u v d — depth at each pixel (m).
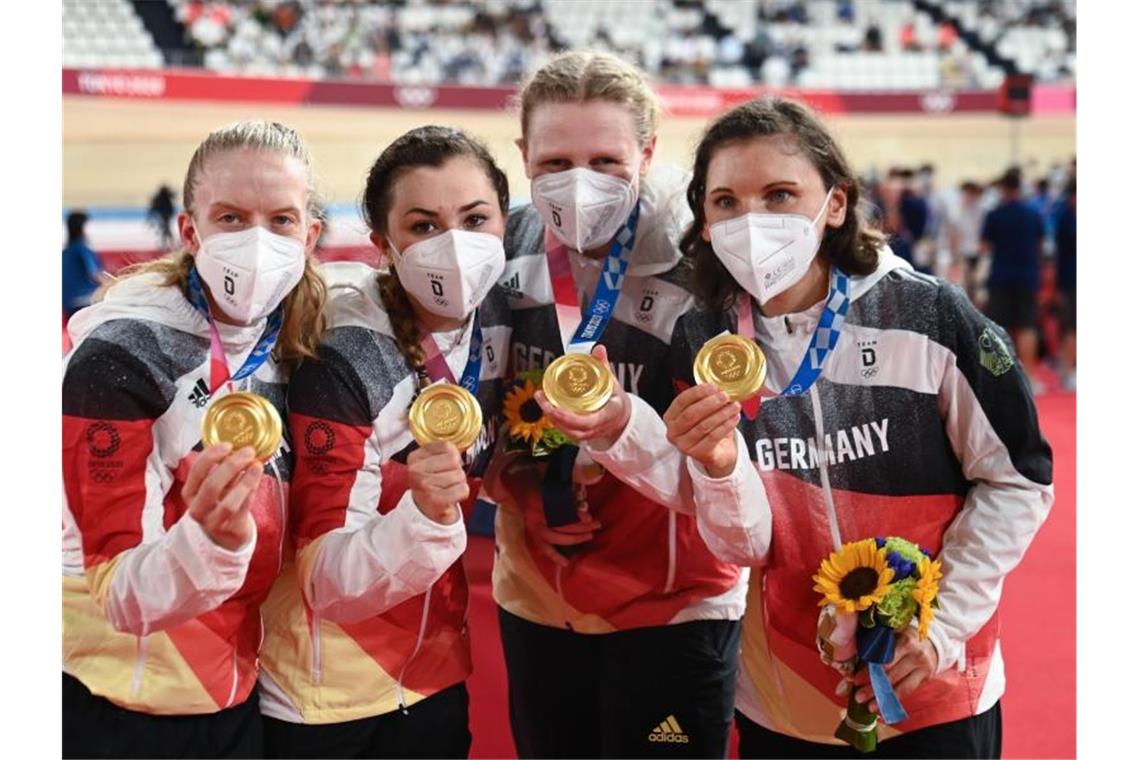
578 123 2.64
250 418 2.15
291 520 2.41
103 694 2.27
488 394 2.80
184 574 2.10
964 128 12.77
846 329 2.43
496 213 2.49
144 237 10.43
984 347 2.35
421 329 2.56
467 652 2.62
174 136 10.70
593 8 14.09
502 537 3.08
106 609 2.17
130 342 2.25
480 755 3.65
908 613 2.29
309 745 2.45
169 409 2.27
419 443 2.28
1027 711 3.99
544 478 2.80
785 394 2.41
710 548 2.47
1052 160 12.93
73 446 2.21
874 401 2.40
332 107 11.05
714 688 2.92
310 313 2.43
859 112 12.58
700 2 14.49
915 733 2.45
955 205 12.36
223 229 2.27
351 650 2.44
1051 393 9.46
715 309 2.56
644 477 2.50
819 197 2.37
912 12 14.89
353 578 2.27
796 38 14.53
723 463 2.32
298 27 12.96
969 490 2.47
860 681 2.36
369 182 2.52
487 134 11.38
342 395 2.38
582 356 2.43
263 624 2.49
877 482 2.41
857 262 2.44
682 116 11.56
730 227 2.36
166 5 12.57
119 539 2.19
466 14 13.50
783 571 2.47
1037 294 9.88
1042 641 4.61
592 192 2.63
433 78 13.12
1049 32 15.02
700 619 2.90
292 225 2.31
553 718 3.05
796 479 2.45
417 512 2.24
